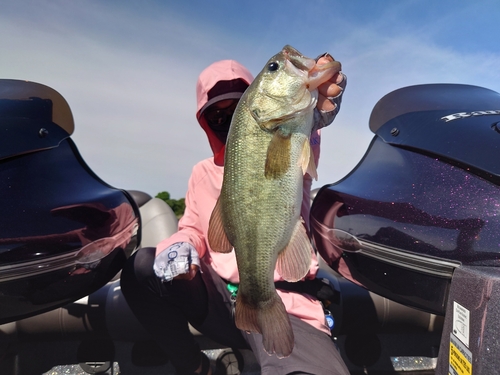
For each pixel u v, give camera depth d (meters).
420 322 1.10
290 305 0.85
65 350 1.13
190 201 1.09
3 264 0.71
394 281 0.75
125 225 1.00
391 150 0.85
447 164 0.71
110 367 1.10
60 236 0.80
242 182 0.70
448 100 0.88
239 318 0.72
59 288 0.81
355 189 0.87
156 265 0.89
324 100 0.78
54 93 0.97
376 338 1.15
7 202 0.74
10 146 0.79
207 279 1.01
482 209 0.62
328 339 0.82
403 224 0.72
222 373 1.10
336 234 0.86
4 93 0.89
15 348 1.11
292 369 0.74
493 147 0.66
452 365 0.60
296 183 0.70
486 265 0.59
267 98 0.69
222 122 1.01
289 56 0.71
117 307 1.07
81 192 0.91
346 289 1.11
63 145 0.95
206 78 0.99
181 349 1.01
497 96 0.92
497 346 0.52
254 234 0.70
